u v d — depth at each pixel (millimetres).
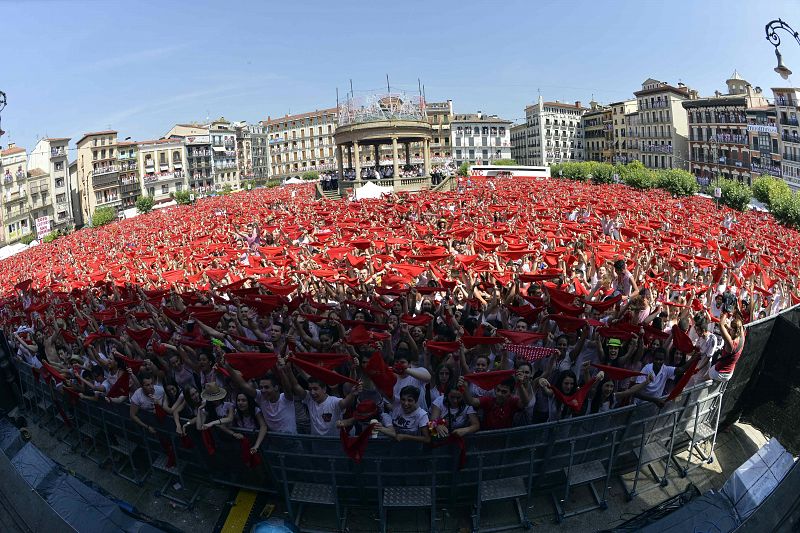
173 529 9367
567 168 115250
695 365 10617
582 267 21750
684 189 80812
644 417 10969
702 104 128000
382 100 81312
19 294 28562
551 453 10336
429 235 32031
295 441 10203
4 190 108812
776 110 102000
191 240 43500
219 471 11602
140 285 24625
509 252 24141
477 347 12250
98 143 145000
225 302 18266
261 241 39406
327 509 11281
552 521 10797
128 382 12523
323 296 19031
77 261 38562
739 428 13578
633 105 163375
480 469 10000
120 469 13562
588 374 10828
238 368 10414
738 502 8484
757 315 16016
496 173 103312
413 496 10367
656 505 10953
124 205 153750
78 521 8664
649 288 17594
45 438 15828
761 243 32250
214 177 187375
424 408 10727
